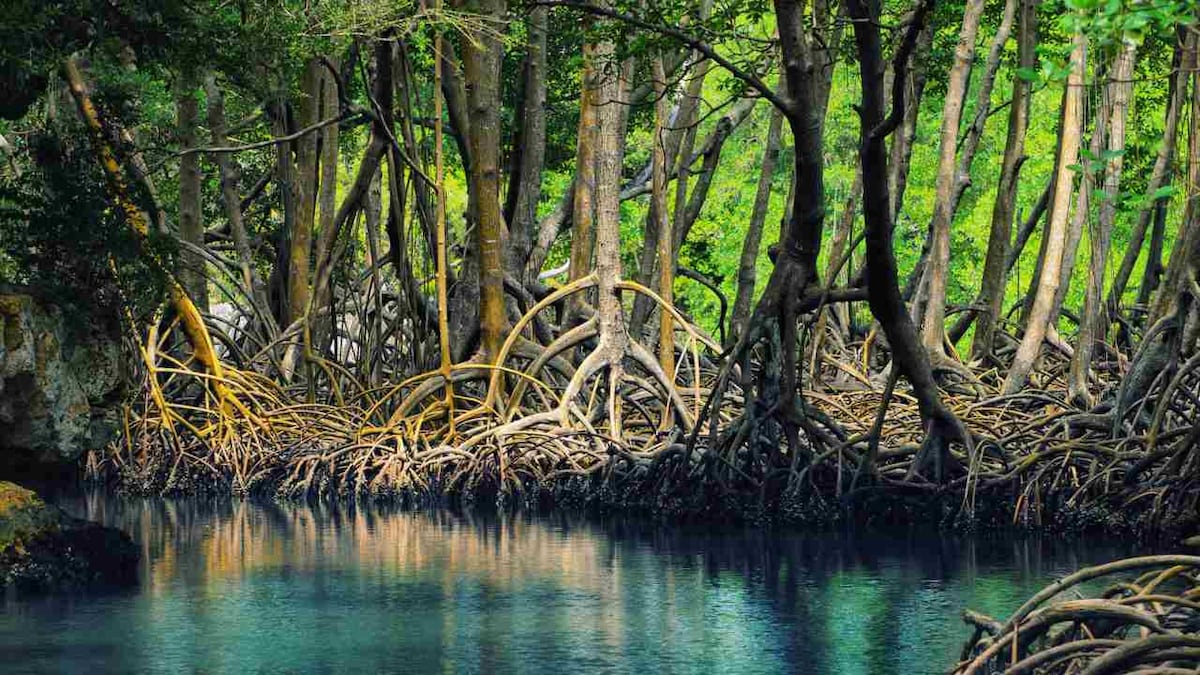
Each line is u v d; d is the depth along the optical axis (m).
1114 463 20.72
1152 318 22.80
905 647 13.25
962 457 22.08
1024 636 9.84
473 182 29.19
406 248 29.39
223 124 33.91
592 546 20.00
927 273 32.56
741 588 16.44
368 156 29.36
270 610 15.15
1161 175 26.53
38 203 17.27
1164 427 21.48
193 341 28.67
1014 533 21.23
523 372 26.38
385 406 28.42
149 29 17.75
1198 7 8.42
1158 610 9.73
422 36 25.45
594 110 28.45
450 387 26.50
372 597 15.91
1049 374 28.25
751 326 22.70
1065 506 21.06
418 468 25.80
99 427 17.41
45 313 16.30
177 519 23.50
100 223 17.47
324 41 23.73
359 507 25.42
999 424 23.39
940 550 19.42
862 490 22.31
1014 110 31.59
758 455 22.69
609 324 25.58
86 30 17.25
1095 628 9.74
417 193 29.44
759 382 22.81
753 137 53.38
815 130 21.27
